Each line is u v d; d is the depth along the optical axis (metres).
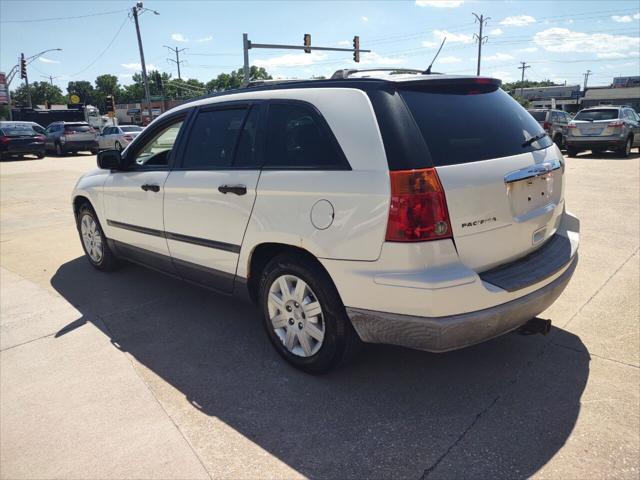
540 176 3.00
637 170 12.28
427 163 2.53
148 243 4.33
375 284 2.64
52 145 25.00
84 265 5.75
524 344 3.51
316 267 2.96
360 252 2.67
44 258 6.09
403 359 3.38
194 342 3.77
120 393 3.11
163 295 4.74
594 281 4.62
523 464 2.38
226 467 2.45
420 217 2.49
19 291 4.92
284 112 3.17
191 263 3.87
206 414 2.87
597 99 57.22
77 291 4.89
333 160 2.81
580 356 3.33
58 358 3.57
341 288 2.80
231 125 3.52
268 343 3.72
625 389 2.94
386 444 2.56
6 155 22.17
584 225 6.65
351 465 2.42
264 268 3.34
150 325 4.08
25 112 35.94
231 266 3.49
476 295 2.57
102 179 4.88
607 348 3.42
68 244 6.76
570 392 2.93
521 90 79.00
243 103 3.47
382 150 2.60
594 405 2.80
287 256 3.10
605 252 5.48
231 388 3.12
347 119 2.79
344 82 2.93
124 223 4.60
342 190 2.71
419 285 2.51
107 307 4.48
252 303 3.53
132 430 2.75
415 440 2.58
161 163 4.30
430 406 2.86
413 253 2.51
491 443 2.53
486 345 3.52
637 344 3.46
